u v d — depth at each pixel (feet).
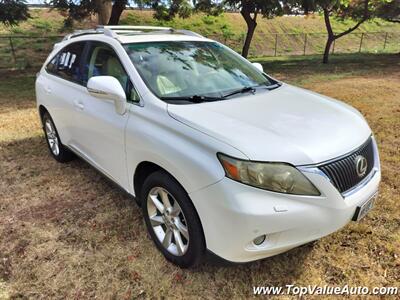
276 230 6.79
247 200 6.64
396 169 13.52
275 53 76.28
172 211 8.26
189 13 46.91
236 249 6.91
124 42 10.28
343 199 7.23
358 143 7.96
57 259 8.95
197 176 7.08
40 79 14.66
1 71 43.19
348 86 30.66
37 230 10.16
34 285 8.13
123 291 7.93
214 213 6.93
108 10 37.17
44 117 15.01
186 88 9.45
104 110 10.03
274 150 6.91
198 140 7.29
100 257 9.00
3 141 17.52
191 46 11.27
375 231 9.85
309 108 9.02
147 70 9.53
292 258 8.88
